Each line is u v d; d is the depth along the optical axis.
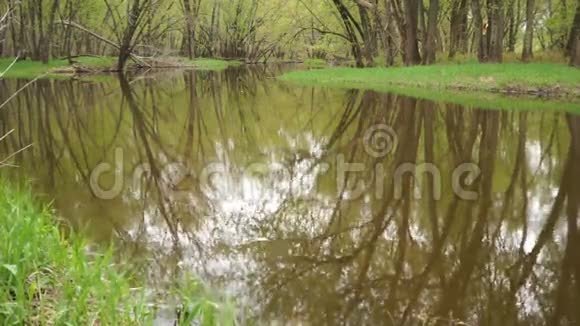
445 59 25.38
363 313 3.70
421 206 6.20
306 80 25.47
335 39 36.75
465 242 5.07
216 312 3.59
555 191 6.63
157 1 34.03
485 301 3.87
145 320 3.36
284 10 49.50
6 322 3.08
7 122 13.13
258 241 5.14
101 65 34.53
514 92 16.78
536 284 4.19
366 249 4.95
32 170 7.97
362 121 12.51
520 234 5.24
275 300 3.89
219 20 58.56
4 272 3.43
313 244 5.07
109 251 3.96
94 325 3.22
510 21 34.88
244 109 15.38
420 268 4.50
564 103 14.22
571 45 21.09
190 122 13.12
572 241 5.04
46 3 38.62
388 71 22.92
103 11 43.47
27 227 3.88
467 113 12.81
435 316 3.68
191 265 4.52
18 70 32.25
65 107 16.06
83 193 6.76
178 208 6.21
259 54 60.16
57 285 3.58
